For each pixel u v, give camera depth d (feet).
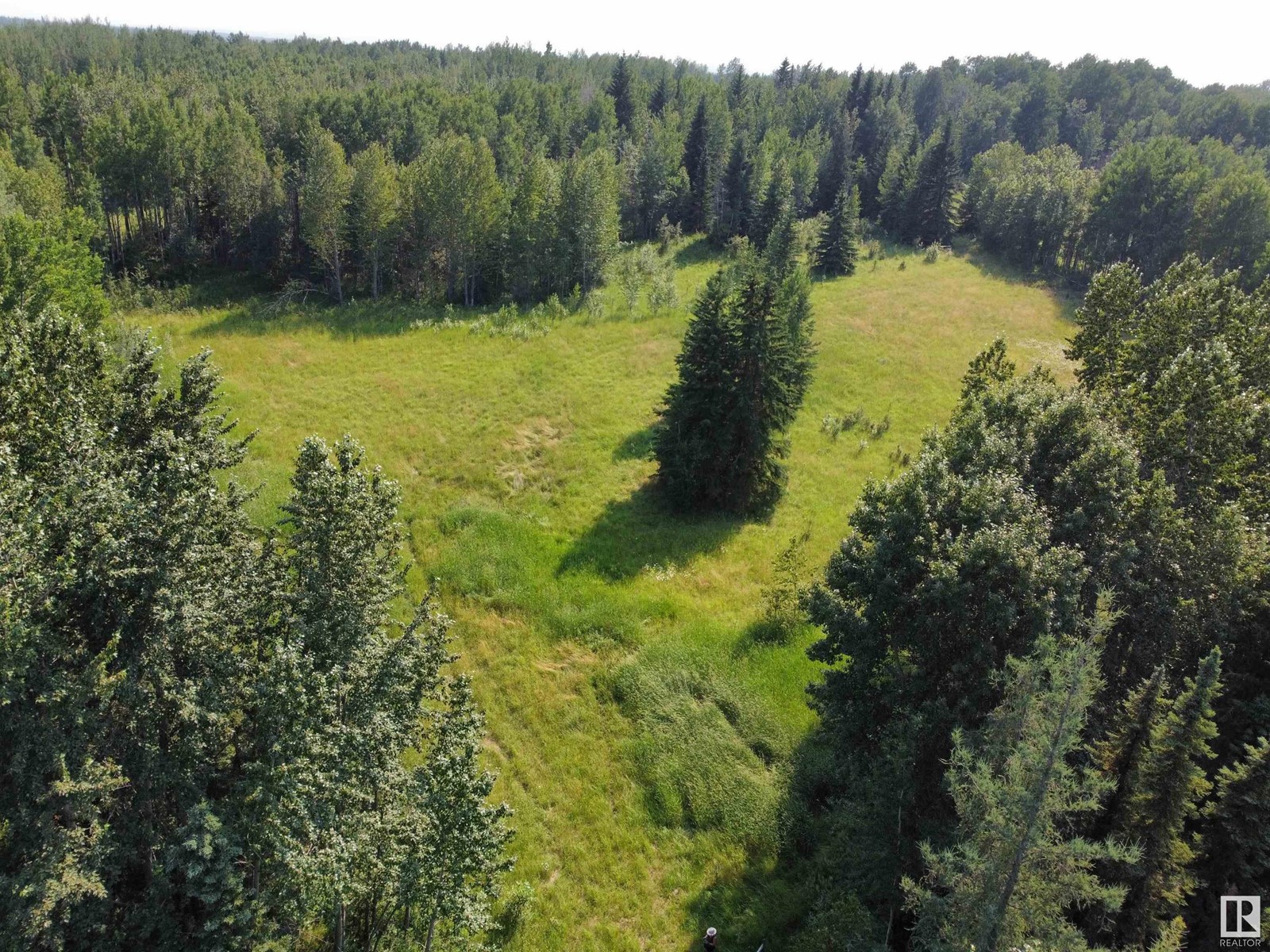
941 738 58.29
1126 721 54.13
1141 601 66.95
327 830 38.45
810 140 384.68
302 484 44.96
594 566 107.04
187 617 40.50
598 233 230.89
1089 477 68.54
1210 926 50.11
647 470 136.15
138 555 39.96
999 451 71.72
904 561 64.75
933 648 60.80
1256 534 70.79
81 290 131.03
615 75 420.36
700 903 62.39
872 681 65.10
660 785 71.51
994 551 57.77
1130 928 49.29
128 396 52.24
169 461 44.34
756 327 117.29
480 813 42.50
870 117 428.15
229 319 188.96
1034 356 201.16
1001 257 311.06
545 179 238.68
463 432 143.74
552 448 141.18
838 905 55.88
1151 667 66.28
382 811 43.78
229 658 42.04
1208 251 253.85
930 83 540.52
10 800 36.91
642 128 361.51
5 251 115.75
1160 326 97.66
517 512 120.78
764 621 95.09
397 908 45.19
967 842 44.27
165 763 40.86
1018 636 58.54
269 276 232.73
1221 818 50.11
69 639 40.55
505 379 167.73
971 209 338.75
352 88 404.57
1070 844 39.58
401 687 45.06
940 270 283.59
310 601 42.98
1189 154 294.87
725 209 328.08
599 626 93.04
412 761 69.82
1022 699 44.86
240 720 46.75
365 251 215.92
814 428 159.43
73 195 228.63
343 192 210.79
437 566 102.12
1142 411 81.56
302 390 154.10
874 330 214.90
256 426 136.56
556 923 59.72
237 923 39.42
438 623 48.85
